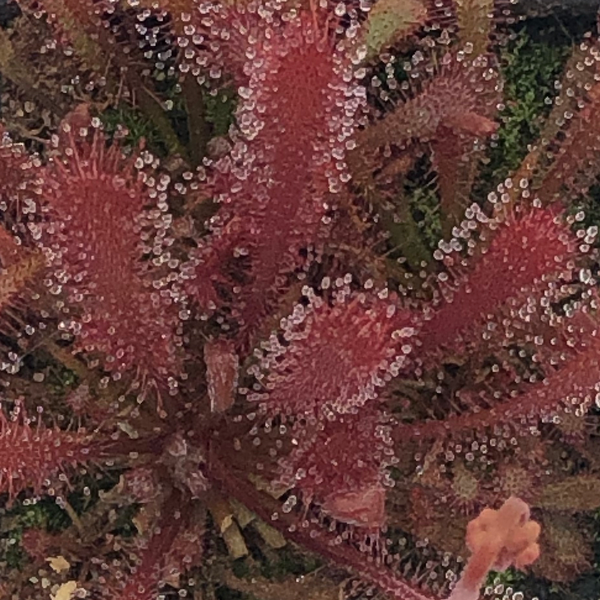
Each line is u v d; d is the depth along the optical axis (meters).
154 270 0.11
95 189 0.10
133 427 0.12
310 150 0.10
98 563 0.12
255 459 0.12
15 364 0.12
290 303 0.12
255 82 0.10
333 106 0.10
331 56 0.10
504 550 0.10
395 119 0.12
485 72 0.12
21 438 0.11
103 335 0.11
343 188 0.12
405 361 0.12
